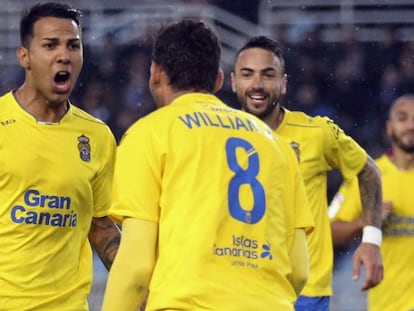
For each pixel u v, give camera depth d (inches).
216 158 470.0
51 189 616.7
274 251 472.7
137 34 1828.2
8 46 1828.2
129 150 473.1
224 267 458.3
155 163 468.4
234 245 462.6
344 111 1787.6
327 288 801.6
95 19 1834.4
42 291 616.7
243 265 462.3
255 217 470.0
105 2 1836.9
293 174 500.7
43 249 616.4
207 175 466.6
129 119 1788.9
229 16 1820.9
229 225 463.5
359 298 1402.6
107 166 651.5
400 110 931.3
